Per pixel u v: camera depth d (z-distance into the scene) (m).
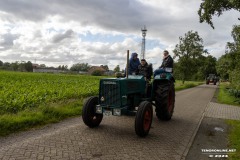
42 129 7.22
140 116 6.65
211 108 13.31
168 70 9.31
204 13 13.16
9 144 5.81
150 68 9.11
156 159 5.36
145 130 6.88
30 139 6.23
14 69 123.56
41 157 5.12
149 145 6.25
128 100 7.51
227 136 7.55
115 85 7.14
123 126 8.01
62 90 14.73
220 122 9.52
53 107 9.11
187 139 6.98
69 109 9.61
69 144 5.99
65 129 7.32
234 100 17.30
